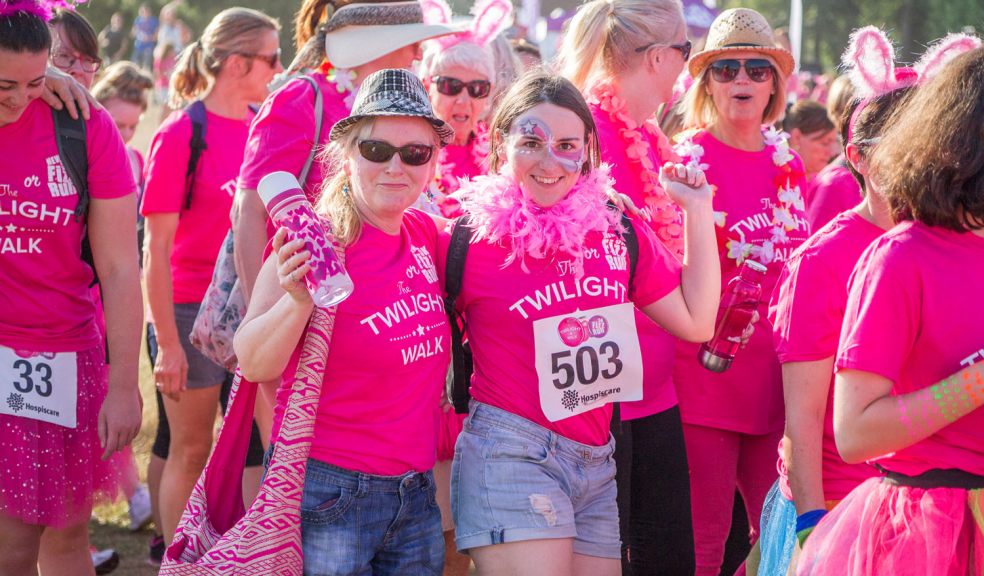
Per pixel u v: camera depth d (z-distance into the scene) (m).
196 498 4.49
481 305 4.71
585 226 4.64
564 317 4.63
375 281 4.48
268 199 4.24
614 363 4.70
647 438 5.76
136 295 5.65
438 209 5.97
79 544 5.81
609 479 4.90
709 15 22.48
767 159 6.63
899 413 3.71
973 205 3.67
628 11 6.03
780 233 6.41
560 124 4.65
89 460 5.60
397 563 4.67
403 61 5.97
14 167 5.22
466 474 4.72
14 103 5.01
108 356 5.79
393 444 4.51
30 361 5.34
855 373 3.84
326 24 5.98
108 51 39.72
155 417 11.11
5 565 5.38
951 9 36.97
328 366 4.46
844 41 38.19
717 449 6.25
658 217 5.85
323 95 5.84
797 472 4.61
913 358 3.84
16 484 5.24
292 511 4.29
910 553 3.81
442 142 4.70
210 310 5.97
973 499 3.77
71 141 5.34
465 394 4.91
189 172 7.43
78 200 5.41
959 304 3.73
